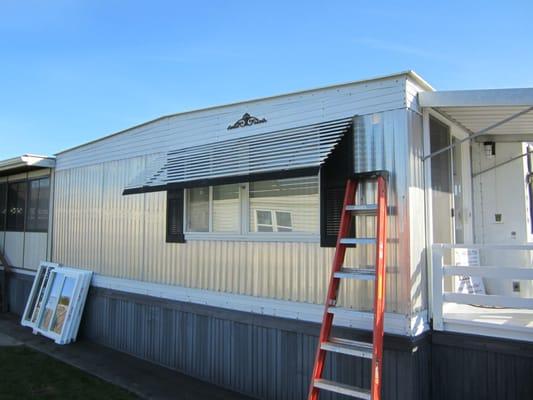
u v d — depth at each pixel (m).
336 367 4.46
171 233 6.28
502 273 3.97
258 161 4.89
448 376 4.18
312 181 4.78
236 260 5.45
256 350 5.16
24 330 8.52
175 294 6.18
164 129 6.44
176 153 6.11
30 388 5.43
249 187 5.38
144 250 6.76
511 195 6.00
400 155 4.13
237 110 5.46
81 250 8.16
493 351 3.95
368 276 3.79
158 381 5.68
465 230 5.61
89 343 7.52
